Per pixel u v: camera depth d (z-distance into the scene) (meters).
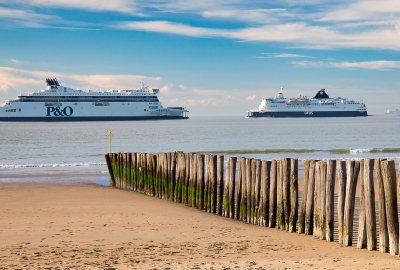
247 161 13.07
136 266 7.62
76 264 7.86
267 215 12.30
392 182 8.96
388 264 7.78
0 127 131.62
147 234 10.85
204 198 15.27
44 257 8.45
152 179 19.06
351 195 9.81
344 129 107.12
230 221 13.22
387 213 9.01
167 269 7.33
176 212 14.52
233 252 9.01
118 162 22.50
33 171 30.91
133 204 16.09
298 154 45.59
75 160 40.88
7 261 8.11
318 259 8.29
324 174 10.52
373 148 51.25
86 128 121.75
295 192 11.53
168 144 62.62
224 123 173.25
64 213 13.77
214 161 14.83
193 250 9.18
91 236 10.51
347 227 9.84
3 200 16.67
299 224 11.34
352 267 7.48
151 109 184.75
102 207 15.15
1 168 33.28
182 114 193.00
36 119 174.75
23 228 11.34
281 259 8.30
